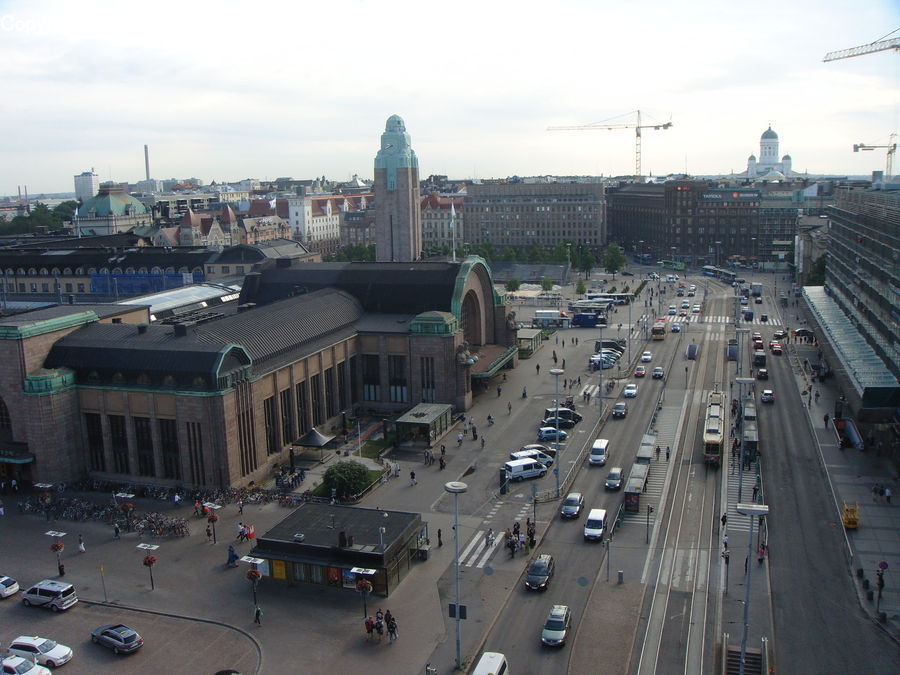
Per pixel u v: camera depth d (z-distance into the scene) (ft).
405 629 228.84
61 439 335.88
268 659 216.13
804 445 374.84
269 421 359.66
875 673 203.72
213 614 238.89
